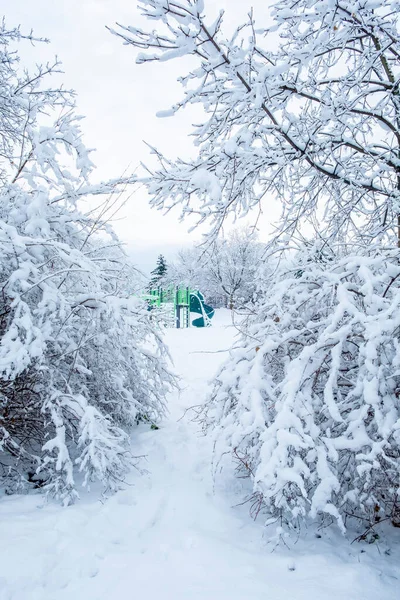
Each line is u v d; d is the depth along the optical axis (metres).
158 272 31.78
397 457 3.13
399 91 4.30
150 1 2.91
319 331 3.70
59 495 3.62
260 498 3.43
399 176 4.56
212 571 2.72
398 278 3.70
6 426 4.04
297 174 4.50
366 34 4.14
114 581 2.61
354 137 4.22
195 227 4.16
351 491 3.10
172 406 6.51
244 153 3.77
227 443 3.44
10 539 2.91
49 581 2.58
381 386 3.07
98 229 4.99
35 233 4.43
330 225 4.96
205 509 3.66
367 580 2.72
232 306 4.29
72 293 4.89
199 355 9.95
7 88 5.91
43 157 4.52
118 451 3.83
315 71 3.96
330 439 3.07
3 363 3.45
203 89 3.59
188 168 3.99
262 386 3.37
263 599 2.46
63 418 4.17
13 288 3.94
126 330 4.16
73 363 4.34
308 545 3.23
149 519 3.46
